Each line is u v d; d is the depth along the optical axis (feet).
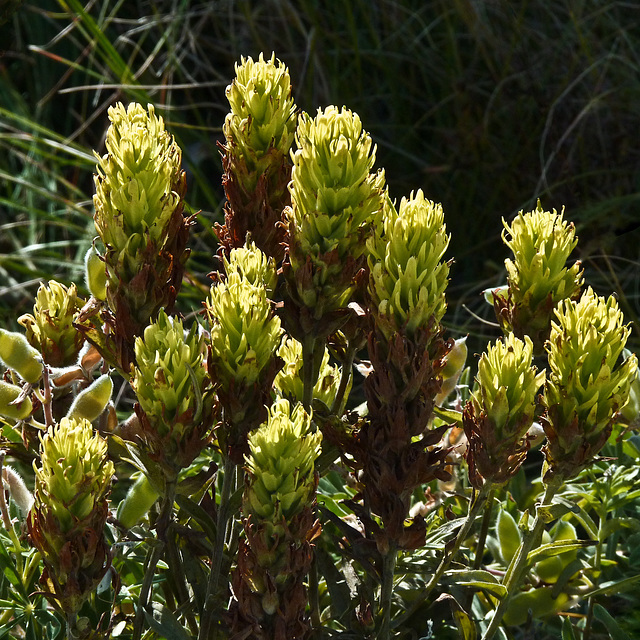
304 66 7.29
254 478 3.10
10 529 3.52
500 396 3.20
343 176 3.15
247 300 3.14
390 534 3.22
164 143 3.29
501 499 3.93
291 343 3.47
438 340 3.18
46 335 3.50
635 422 3.74
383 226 3.19
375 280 3.15
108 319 3.25
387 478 3.19
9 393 3.42
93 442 3.16
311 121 3.17
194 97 8.18
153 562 3.27
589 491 3.85
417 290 3.14
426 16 8.43
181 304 6.40
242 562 3.11
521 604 3.67
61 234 7.64
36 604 3.54
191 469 3.88
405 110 8.00
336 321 3.22
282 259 3.34
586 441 3.25
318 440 3.11
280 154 3.31
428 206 3.15
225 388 3.16
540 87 7.32
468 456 3.26
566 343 3.23
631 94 7.17
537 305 3.39
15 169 8.07
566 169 6.81
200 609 3.36
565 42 7.55
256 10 7.90
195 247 6.98
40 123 8.17
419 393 3.17
